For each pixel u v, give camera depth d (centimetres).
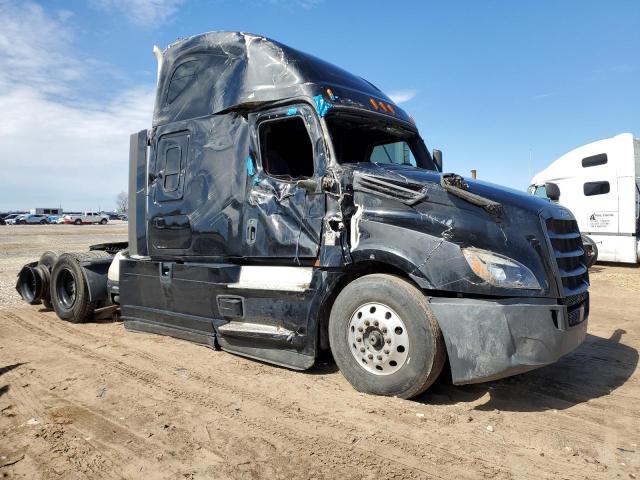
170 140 595
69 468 307
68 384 457
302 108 479
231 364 510
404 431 352
